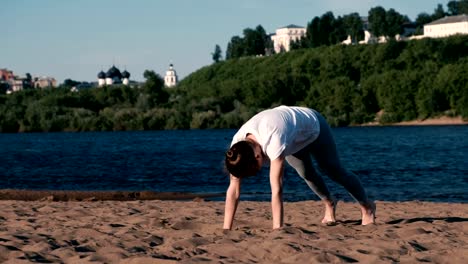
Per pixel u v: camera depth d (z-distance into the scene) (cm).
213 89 12481
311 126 666
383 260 523
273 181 645
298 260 524
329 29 19300
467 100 10631
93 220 888
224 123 10531
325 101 11912
